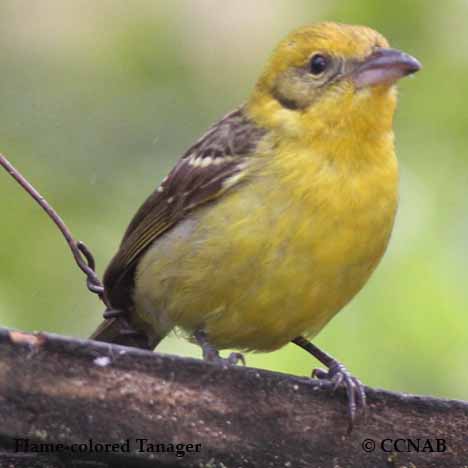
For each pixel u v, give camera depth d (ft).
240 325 34.65
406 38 45.42
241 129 35.78
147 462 27.84
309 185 33.55
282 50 36.19
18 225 42.65
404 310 40.27
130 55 47.80
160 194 36.47
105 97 46.29
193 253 34.50
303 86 35.24
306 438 28.78
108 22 49.06
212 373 28.27
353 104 34.30
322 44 35.09
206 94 47.96
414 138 44.57
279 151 34.40
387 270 41.01
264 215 33.55
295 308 33.88
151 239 36.76
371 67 34.58
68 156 44.78
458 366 39.81
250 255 33.58
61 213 43.47
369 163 34.14
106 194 44.42
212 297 34.45
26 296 41.75
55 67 47.52
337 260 33.50
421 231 41.81
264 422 28.48
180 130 46.37
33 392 27.12
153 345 38.81
